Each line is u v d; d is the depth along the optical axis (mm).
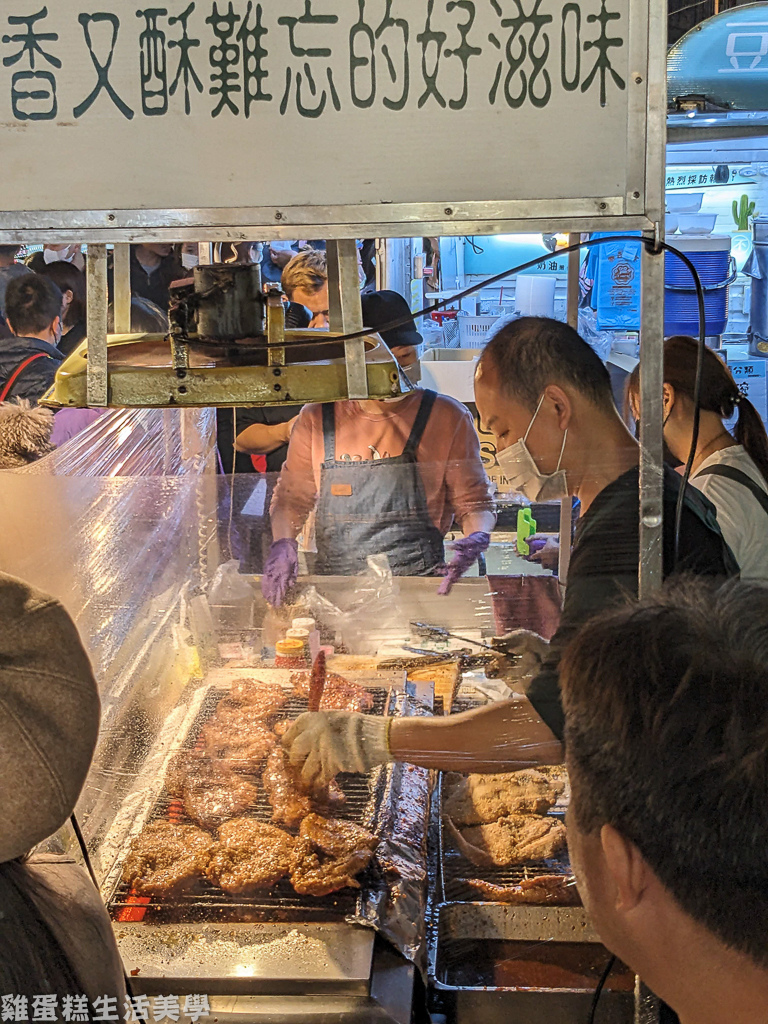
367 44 993
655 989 662
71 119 1019
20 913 842
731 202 3873
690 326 3709
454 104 1002
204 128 1016
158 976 1196
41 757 773
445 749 1417
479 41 989
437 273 3742
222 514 2010
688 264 1071
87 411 1979
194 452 2443
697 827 593
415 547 1822
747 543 1722
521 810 1568
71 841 1399
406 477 1838
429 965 1321
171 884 1349
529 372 1411
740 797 588
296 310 2865
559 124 1005
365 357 1201
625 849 641
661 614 692
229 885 1351
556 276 3604
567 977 1324
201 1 988
